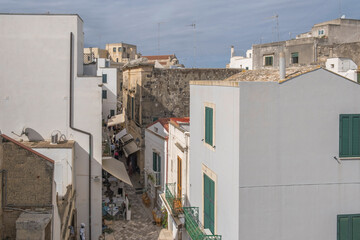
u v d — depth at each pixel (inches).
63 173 825.5
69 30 894.4
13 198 542.6
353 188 505.4
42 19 887.7
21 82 888.9
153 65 1392.7
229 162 519.2
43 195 542.0
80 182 912.3
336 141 500.4
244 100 479.5
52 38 891.4
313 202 497.7
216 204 578.2
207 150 628.7
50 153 823.7
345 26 1349.7
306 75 490.6
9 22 879.1
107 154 1008.2
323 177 498.6
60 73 898.1
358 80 713.6
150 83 1396.4
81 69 970.7
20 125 892.0
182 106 1425.9
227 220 526.9
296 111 490.0
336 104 498.0
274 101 485.1
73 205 858.1
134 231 958.4
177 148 892.0
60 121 903.1
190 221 660.7
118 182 1275.8
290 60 1333.7
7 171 540.7
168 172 1003.3
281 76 499.5
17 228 472.1
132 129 1542.8
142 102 1392.7
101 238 896.3
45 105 898.1
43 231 482.6
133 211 1110.4
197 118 692.1
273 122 485.4
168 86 1412.4
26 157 544.4
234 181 498.9
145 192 1221.7
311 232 498.3
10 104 888.9
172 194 892.6
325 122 496.7
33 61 890.1
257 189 485.4
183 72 1423.5
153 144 1186.0
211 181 605.3
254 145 483.2
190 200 746.8
